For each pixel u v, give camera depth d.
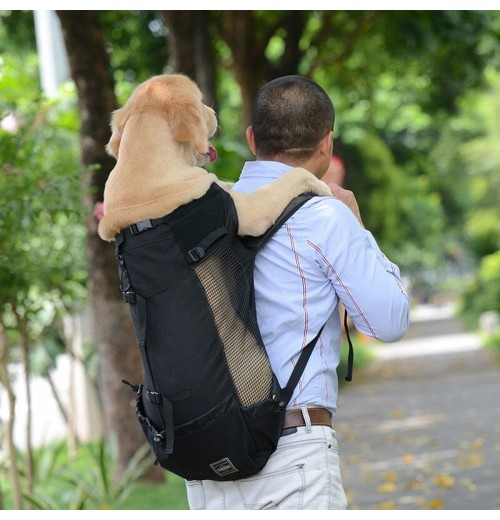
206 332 4.25
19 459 14.12
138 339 4.36
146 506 11.54
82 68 12.32
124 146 4.50
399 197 56.91
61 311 15.31
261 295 4.50
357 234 4.49
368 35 25.48
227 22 23.05
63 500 11.83
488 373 32.66
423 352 47.91
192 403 4.23
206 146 4.54
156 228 4.32
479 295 71.25
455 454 15.69
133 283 4.35
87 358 17.11
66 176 9.65
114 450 13.18
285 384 4.43
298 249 4.47
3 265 10.04
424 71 26.83
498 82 54.84
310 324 4.47
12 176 9.45
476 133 65.38
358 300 4.43
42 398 19.05
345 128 48.41
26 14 23.64
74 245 13.93
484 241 76.06
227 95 33.88
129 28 24.61
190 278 4.28
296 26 23.36
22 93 16.47
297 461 4.39
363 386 32.59
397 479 13.70
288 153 4.72
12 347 15.18
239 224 4.45
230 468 4.32
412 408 24.08
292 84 4.74
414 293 126.56
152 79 4.65
